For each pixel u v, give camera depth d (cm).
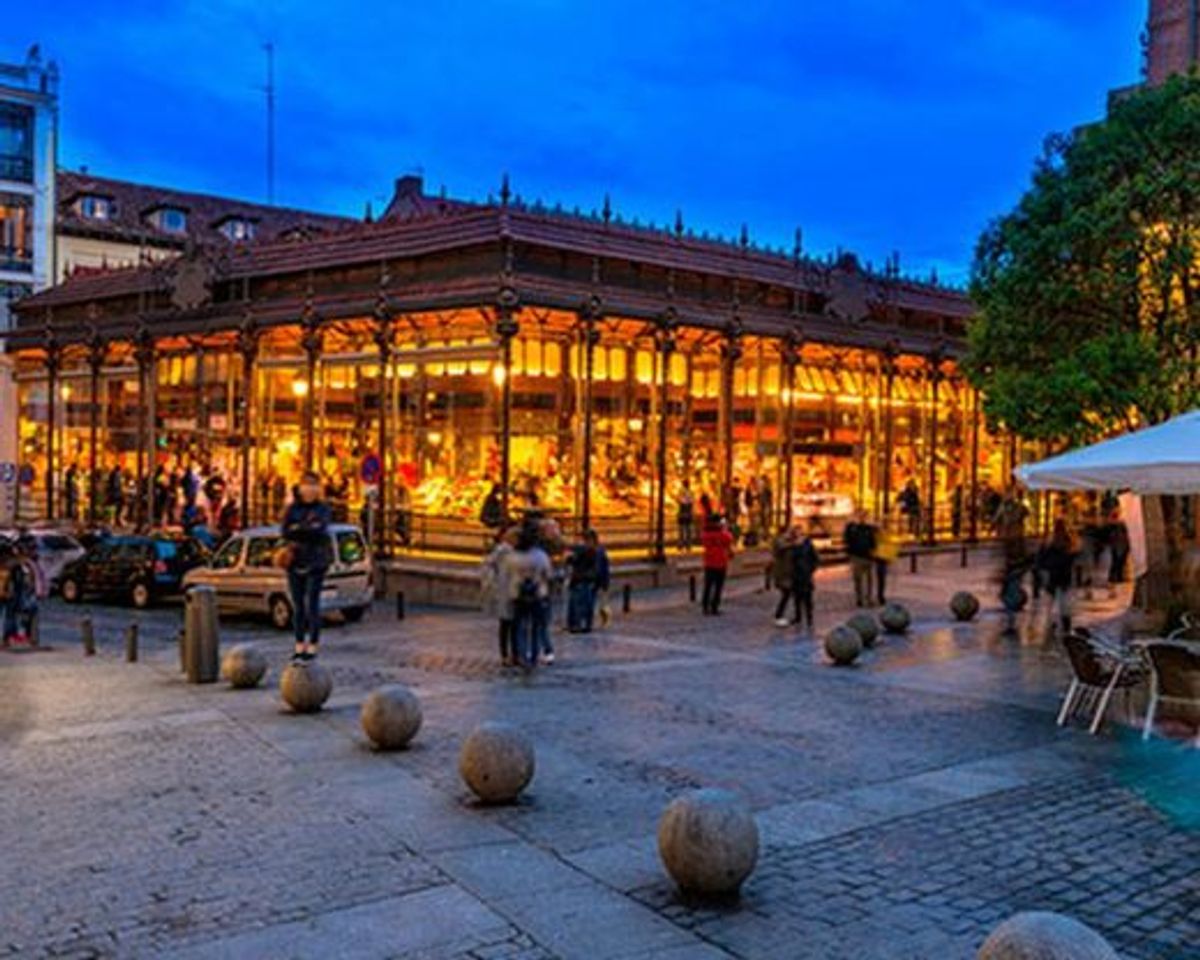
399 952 646
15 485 3944
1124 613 2298
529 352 2962
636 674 1599
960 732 1223
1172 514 2069
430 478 3031
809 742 1172
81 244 5694
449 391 2991
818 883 757
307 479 1569
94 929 678
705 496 2866
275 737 1173
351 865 786
